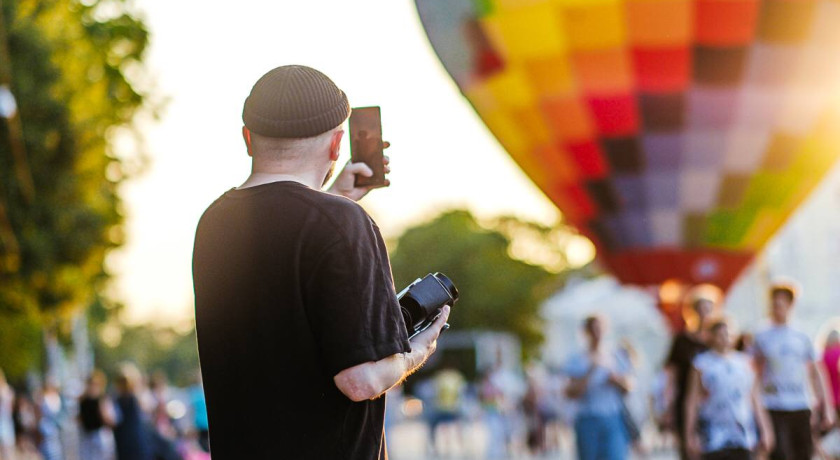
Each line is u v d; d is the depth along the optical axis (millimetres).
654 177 17812
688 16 16922
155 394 18328
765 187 17766
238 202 3145
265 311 3062
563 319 34125
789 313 10828
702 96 17250
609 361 11875
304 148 3176
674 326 18781
